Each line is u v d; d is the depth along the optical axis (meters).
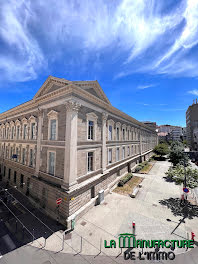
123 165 24.14
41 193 14.07
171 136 141.25
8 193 17.38
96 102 15.62
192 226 10.84
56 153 13.09
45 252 8.48
